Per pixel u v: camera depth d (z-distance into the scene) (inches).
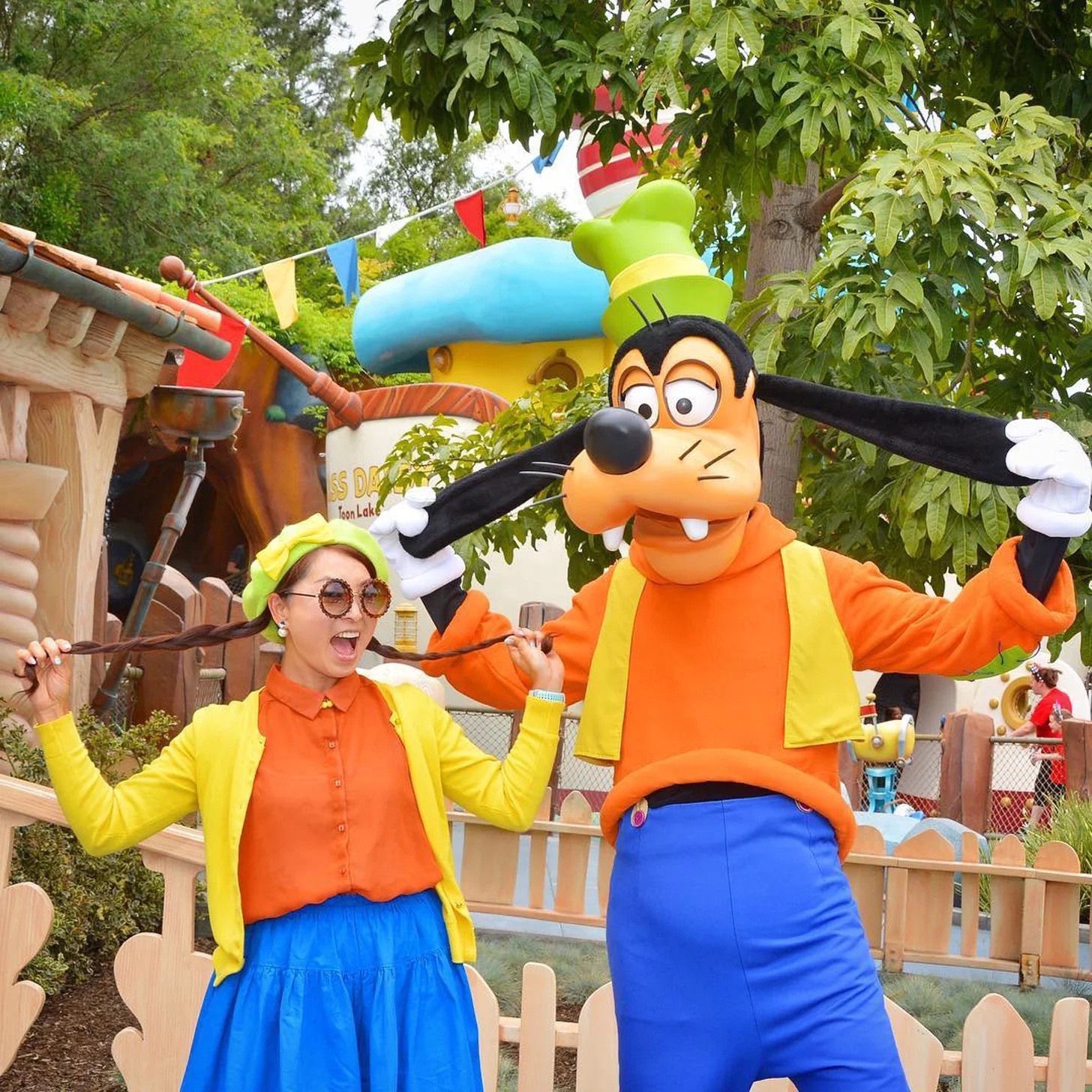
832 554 118.0
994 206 163.9
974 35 231.8
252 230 829.2
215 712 107.3
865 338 171.8
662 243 120.0
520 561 456.1
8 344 225.0
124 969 141.6
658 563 114.0
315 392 474.3
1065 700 416.5
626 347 115.8
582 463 112.2
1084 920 271.0
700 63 192.5
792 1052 105.8
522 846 298.4
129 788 106.5
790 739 111.5
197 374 387.9
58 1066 168.9
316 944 100.7
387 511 126.0
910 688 537.3
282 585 107.3
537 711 111.7
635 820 114.0
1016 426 109.4
